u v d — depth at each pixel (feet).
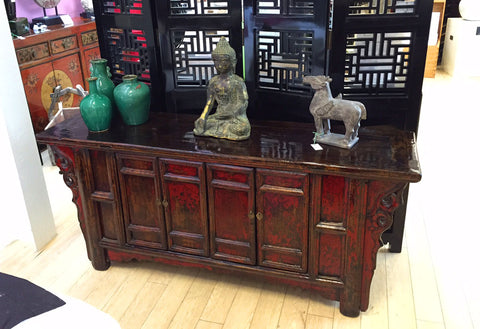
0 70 7.23
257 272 6.68
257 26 7.04
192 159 6.26
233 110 6.50
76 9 15.20
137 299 6.98
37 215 8.19
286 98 7.27
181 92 7.82
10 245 8.38
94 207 7.16
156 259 7.27
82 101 6.81
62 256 8.09
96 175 6.97
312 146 6.26
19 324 3.75
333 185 5.85
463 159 11.84
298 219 6.17
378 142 6.34
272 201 6.18
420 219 9.01
